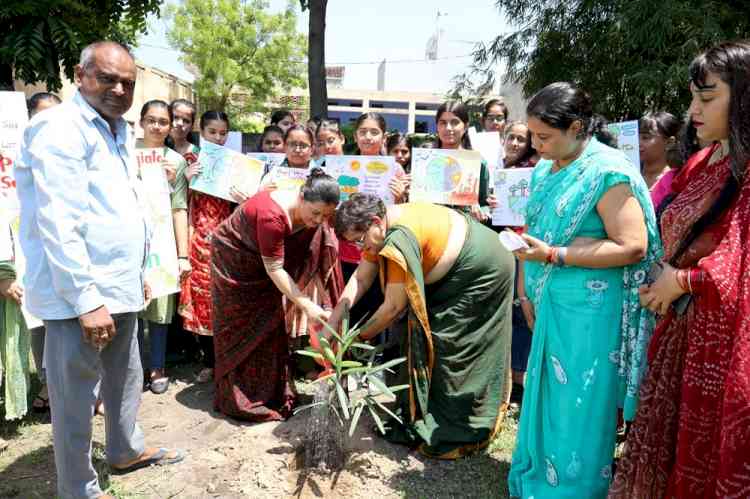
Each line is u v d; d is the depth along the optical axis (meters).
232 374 3.61
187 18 31.69
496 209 3.95
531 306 3.14
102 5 11.14
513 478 2.84
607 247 2.38
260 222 3.29
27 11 8.98
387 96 37.81
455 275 3.12
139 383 2.97
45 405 3.70
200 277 4.18
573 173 2.49
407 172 5.09
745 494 1.87
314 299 4.17
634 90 10.18
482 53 12.62
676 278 2.07
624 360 2.51
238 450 3.16
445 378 3.19
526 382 2.77
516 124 4.30
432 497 2.87
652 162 4.06
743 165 1.92
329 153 4.68
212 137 4.49
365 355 3.24
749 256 1.88
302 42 33.31
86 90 2.44
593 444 2.55
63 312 2.43
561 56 11.67
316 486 2.90
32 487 2.91
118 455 2.98
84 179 2.39
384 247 2.96
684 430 2.06
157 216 3.86
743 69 1.88
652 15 8.86
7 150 3.20
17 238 3.25
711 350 1.98
